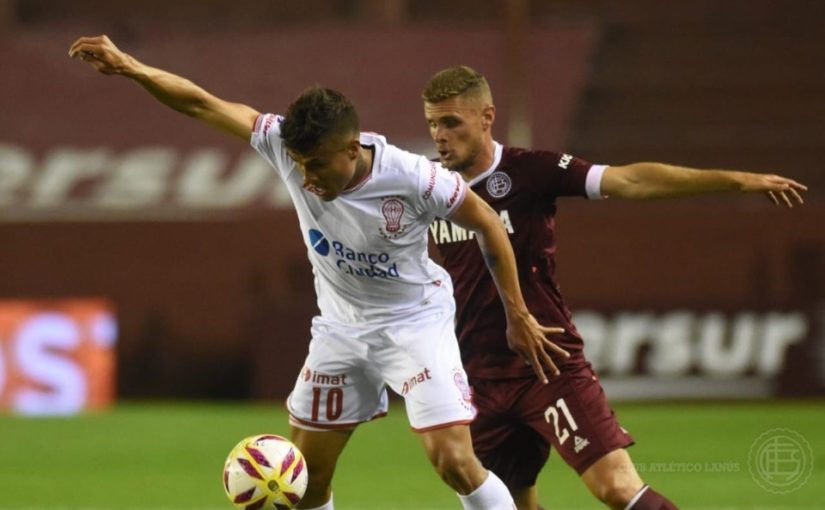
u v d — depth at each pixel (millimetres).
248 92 72125
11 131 70062
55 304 52875
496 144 21078
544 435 20547
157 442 42688
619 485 19719
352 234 19031
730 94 74375
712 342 51438
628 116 73375
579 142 72000
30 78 72312
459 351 20922
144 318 57812
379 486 33344
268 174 66938
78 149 69188
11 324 52344
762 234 55688
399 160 18766
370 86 71562
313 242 19484
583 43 73750
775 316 51344
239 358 57438
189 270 57906
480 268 20797
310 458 20859
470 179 20906
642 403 51469
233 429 45938
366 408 20781
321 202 18922
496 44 72438
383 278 19500
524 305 19500
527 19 73812
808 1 76938
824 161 71688
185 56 73625
